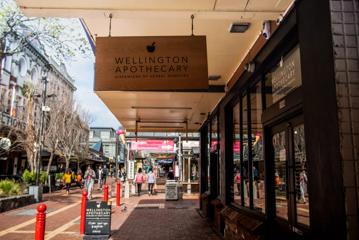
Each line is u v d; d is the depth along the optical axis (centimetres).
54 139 2756
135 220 1164
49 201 1861
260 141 620
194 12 443
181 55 446
